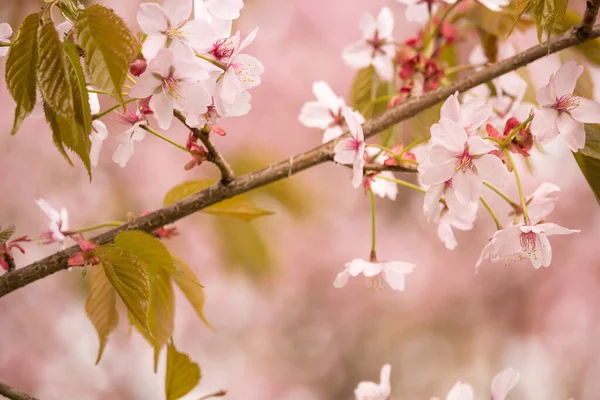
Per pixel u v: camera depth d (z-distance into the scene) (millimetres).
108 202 2576
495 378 1390
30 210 2527
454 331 4227
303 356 4043
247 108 1308
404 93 1450
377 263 1389
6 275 1338
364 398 1410
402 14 3529
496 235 1325
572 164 3650
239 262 2316
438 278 4168
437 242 4164
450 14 1482
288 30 3531
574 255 3941
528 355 4059
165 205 1401
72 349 2850
